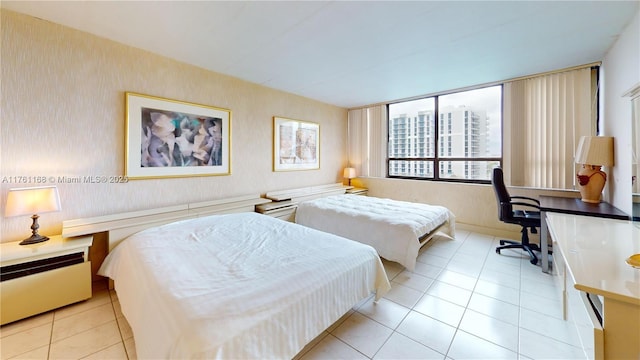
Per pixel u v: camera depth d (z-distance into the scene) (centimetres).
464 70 329
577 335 144
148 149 281
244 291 135
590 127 309
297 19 213
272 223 263
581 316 131
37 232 216
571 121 320
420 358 155
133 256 189
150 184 285
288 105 441
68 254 205
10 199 194
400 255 263
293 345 137
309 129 483
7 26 203
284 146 437
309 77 360
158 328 120
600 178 262
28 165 215
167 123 295
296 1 189
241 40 251
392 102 507
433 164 463
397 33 236
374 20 214
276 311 131
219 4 193
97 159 250
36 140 218
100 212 253
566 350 159
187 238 215
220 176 349
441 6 195
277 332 129
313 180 497
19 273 185
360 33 236
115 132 259
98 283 248
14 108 208
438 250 329
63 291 203
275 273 155
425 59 296
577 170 318
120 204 265
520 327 181
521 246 307
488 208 392
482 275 261
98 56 246
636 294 95
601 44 256
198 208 309
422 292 231
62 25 226
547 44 257
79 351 160
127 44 262
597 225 190
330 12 203
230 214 296
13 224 211
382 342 168
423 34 238
